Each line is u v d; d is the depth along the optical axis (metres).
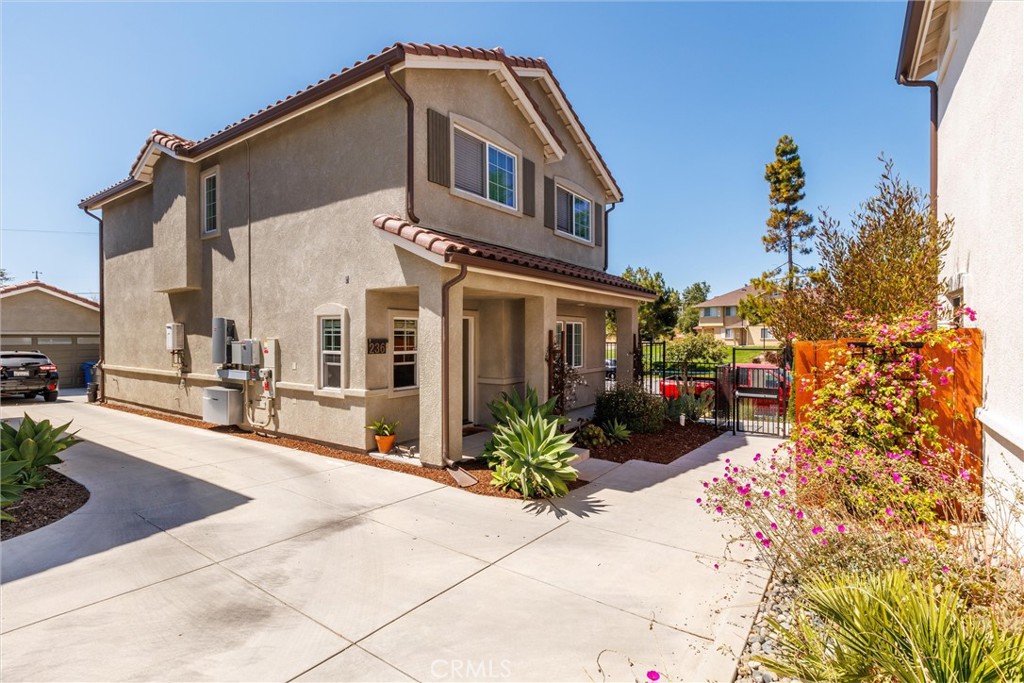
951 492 4.64
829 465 5.07
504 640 3.51
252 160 10.93
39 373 16.92
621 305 13.36
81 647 3.38
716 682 2.88
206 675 3.10
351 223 9.03
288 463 8.48
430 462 7.96
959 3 7.32
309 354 9.80
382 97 8.65
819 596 3.12
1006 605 3.00
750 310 28.33
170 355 13.56
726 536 5.46
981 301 6.03
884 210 8.62
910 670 2.36
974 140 6.52
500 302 11.17
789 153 29.02
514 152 10.98
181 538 5.33
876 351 6.29
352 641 3.49
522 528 5.70
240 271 11.28
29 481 6.80
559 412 10.17
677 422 12.30
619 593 4.20
